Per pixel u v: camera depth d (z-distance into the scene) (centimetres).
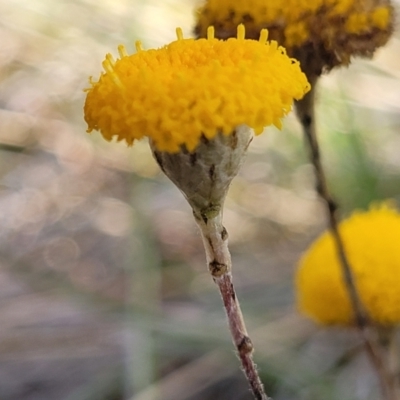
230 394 17
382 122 23
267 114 8
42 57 26
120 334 18
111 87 8
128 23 22
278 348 17
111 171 25
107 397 16
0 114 26
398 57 23
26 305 19
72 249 23
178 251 23
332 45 10
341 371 17
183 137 8
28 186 25
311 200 24
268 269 21
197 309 19
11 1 25
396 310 11
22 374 18
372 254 11
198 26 10
